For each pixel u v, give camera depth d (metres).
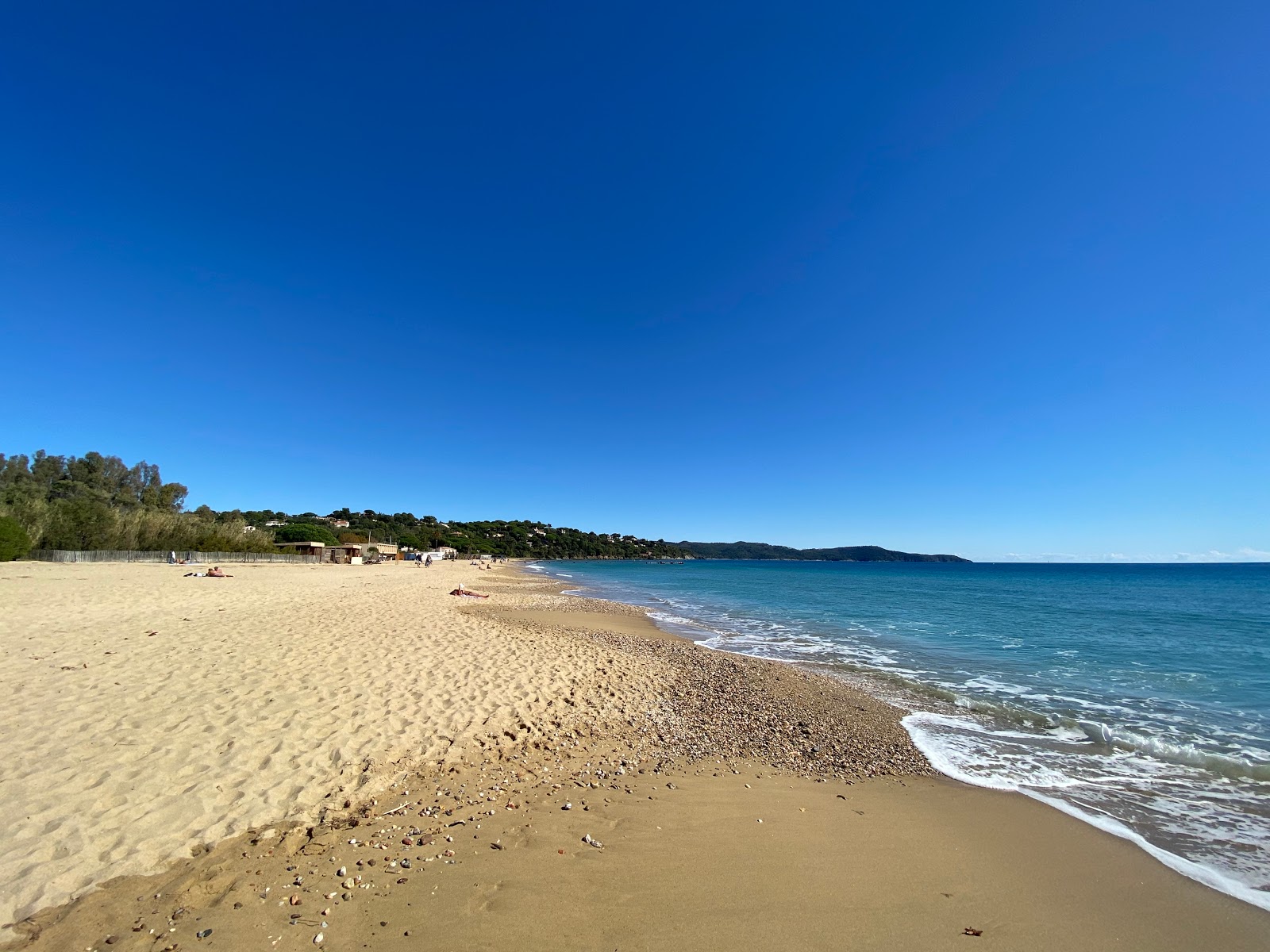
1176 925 4.00
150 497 83.31
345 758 5.73
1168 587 58.94
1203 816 5.89
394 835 4.46
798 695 10.98
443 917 3.45
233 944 3.08
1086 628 23.03
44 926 3.10
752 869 4.34
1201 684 12.65
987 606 33.25
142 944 3.03
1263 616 28.66
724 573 91.19
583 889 3.89
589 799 5.49
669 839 4.76
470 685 8.90
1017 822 5.65
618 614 24.34
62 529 40.34
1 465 72.94
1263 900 4.36
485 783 5.64
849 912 3.88
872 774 6.96
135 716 6.32
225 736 5.94
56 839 3.90
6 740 5.50
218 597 18.62
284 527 85.62
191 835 4.14
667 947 3.35
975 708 10.32
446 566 74.81
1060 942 3.73
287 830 4.38
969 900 4.18
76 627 11.51
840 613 28.33
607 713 8.52
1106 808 6.09
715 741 7.83
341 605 17.69
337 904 3.52
